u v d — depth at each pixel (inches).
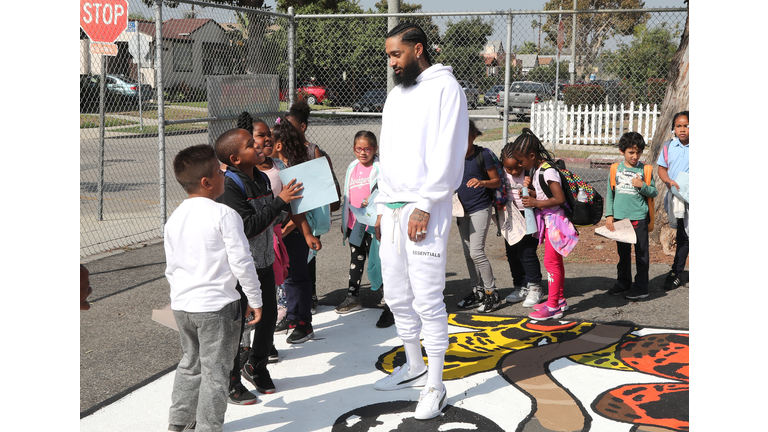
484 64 327.0
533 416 122.7
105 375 145.0
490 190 186.5
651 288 206.4
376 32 382.6
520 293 197.9
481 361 151.5
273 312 134.5
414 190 122.6
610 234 189.0
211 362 108.7
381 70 388.8
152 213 341.7
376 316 188.7
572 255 254.2
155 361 153.3
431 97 120.0
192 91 337.1
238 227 108.6
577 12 276.2
